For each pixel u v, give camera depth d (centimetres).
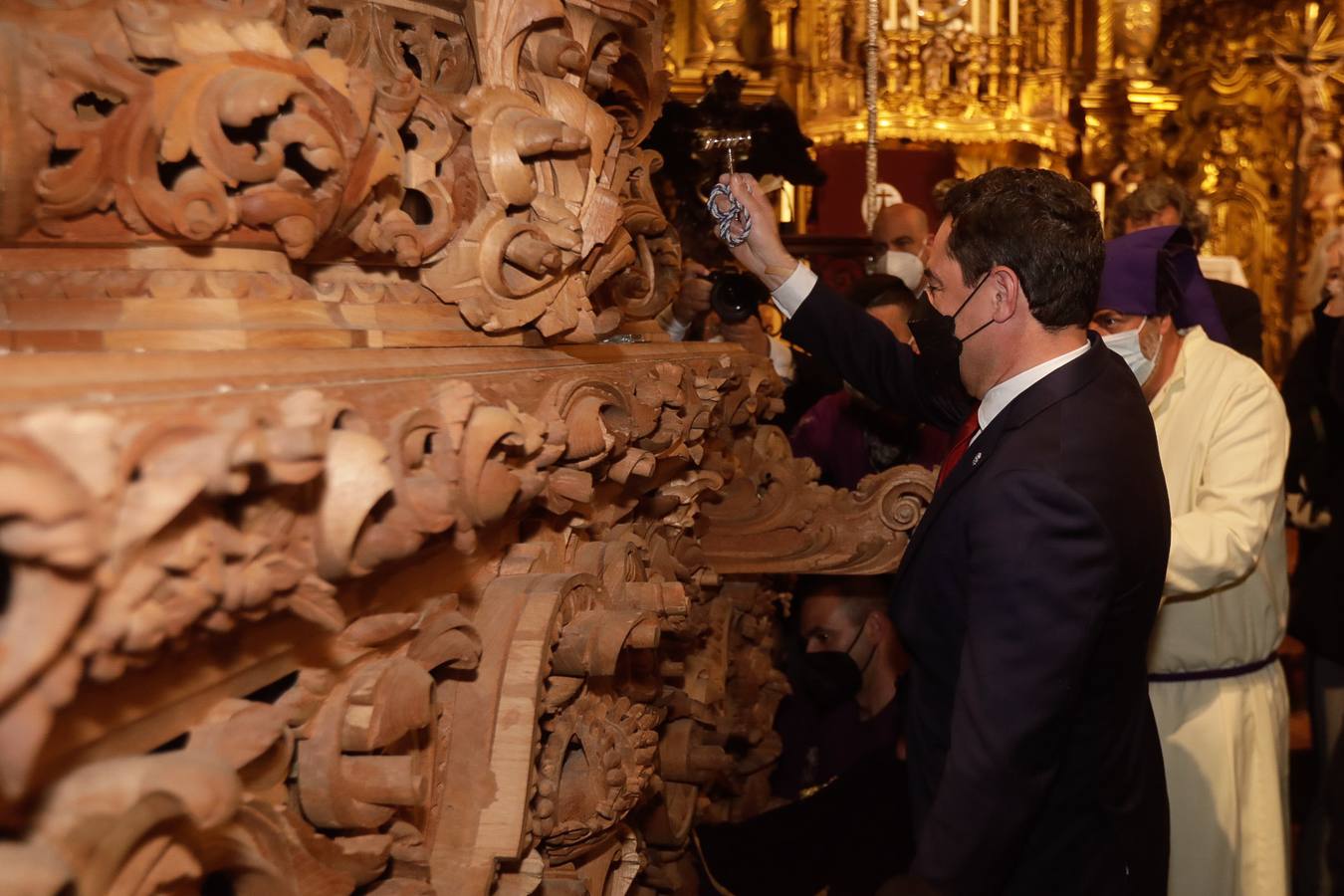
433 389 83
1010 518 137
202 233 76
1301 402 318
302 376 72
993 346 154
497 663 97
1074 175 754
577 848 114
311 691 75
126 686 57
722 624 193
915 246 308
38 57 72
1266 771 230
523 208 108
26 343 71
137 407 56
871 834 190
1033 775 135
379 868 80
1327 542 288
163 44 75
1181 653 224
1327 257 319
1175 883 226
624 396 120
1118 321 217
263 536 62
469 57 109
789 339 207
